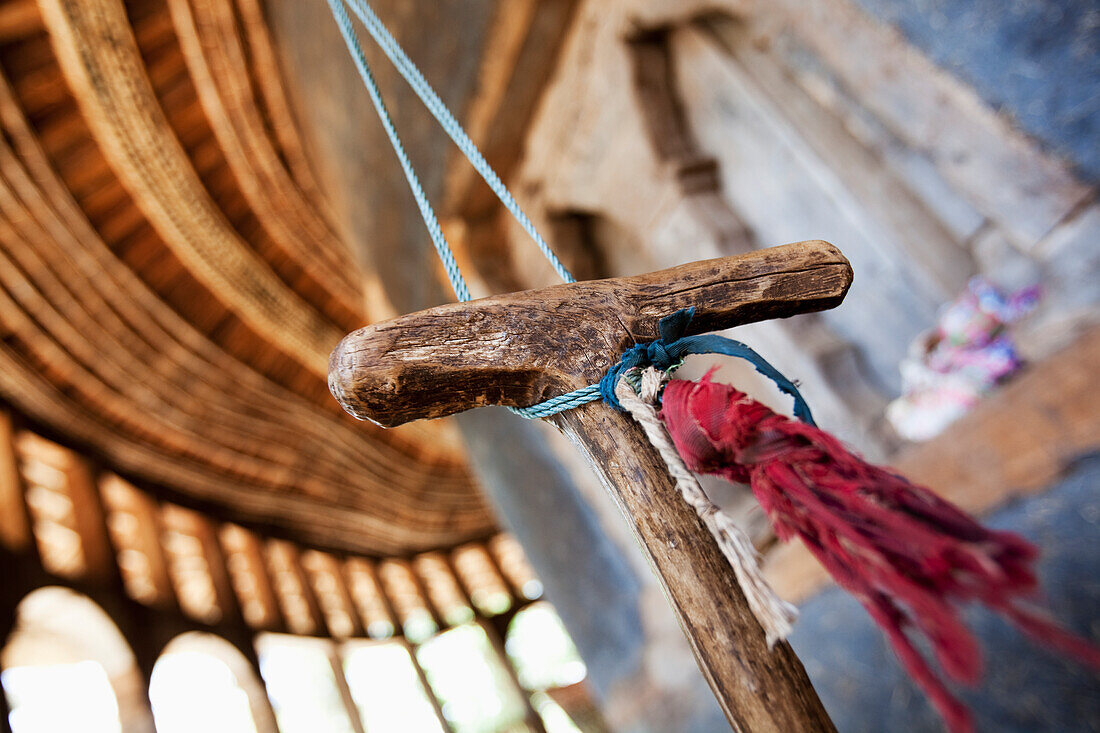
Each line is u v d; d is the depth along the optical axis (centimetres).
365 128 640
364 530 1897
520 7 441
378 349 79
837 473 62
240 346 1322
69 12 710
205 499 1443
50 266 952
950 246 364
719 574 72
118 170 931
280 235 1188
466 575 2202
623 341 83
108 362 1117
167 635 1137
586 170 516
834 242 416
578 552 614
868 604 56
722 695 69
